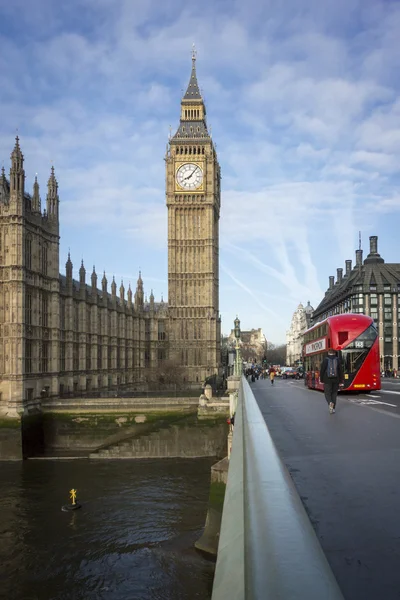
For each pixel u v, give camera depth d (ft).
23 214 246.27
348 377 138.10
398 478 33.86
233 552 10.08
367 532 21.34
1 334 239.91
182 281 489.67
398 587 14.40
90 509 158.40
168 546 129.29
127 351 437.58
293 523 9.58
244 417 34.37
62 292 300.40
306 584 6.76
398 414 81.61
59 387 289.94
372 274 531.50
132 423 260.21
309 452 46.68
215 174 512.63
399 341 517.96
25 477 198.49
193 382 479.82
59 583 110.32
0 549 128.26
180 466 220.02
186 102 510.58
